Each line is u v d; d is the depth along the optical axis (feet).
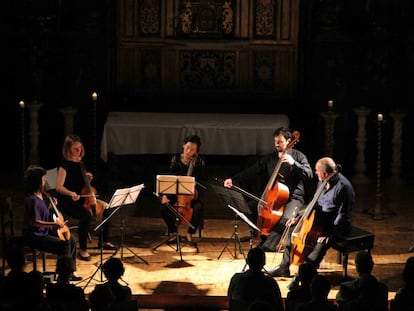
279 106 47.96
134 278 30.04
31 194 29.22
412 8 46.47
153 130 42.29
